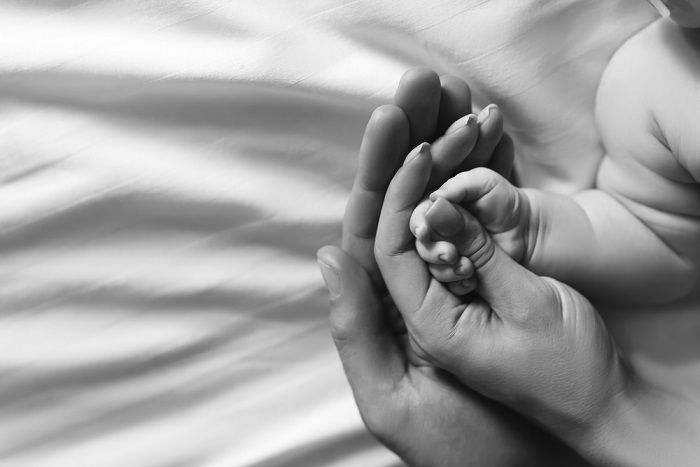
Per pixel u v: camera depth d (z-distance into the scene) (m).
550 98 0.61
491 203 0.57
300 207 0.61
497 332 0.58
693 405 0.62
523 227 0.59
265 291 0.62
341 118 0.60
